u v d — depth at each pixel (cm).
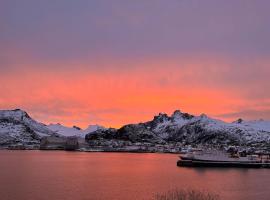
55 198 9569
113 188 11525
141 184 12731
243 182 13938
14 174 15762
